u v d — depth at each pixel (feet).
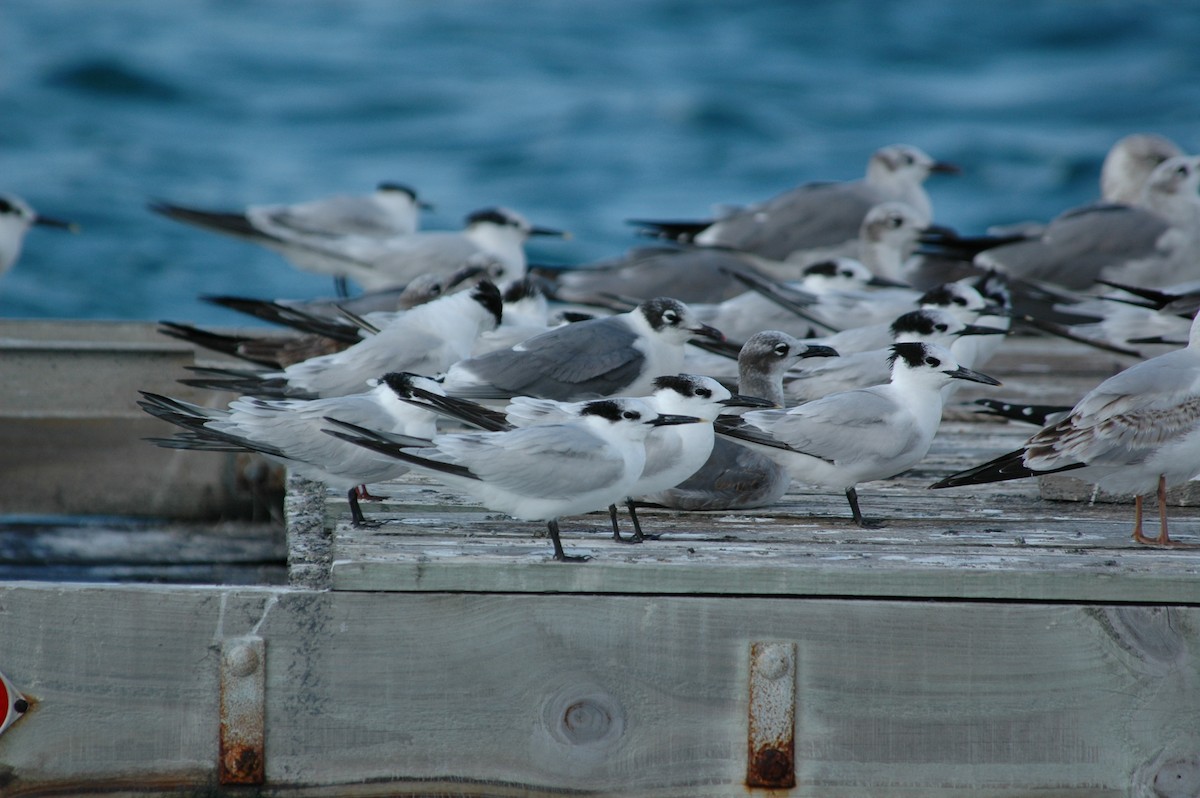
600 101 143.43
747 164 125.70
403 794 30.17
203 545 46.73
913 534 34.35
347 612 29.73
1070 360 59.06
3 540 46.42
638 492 34.12
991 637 30.19
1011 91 151.74
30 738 29.58
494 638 30.01
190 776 29.84
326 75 151.33
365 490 38.22
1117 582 30.22
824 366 42.52
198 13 176.96
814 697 30.30
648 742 30.32
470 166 124.26
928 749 30.40
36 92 137.18
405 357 43.24
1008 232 72.49
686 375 34.09
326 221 73.20
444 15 183.62
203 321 91.20
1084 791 30.48
